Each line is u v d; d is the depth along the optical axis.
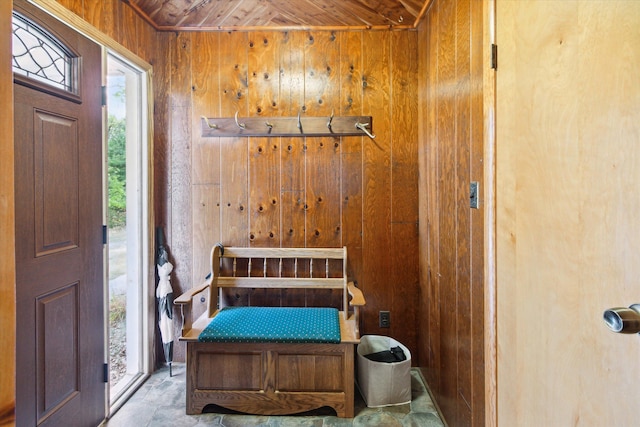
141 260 2.03
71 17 1.45
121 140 3.18
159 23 2.09
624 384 0.63
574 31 0.75
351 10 2.00
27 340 1.24
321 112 2.13
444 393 1.62
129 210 2.04
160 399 1.81
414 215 2.13
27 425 1.23
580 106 0.74
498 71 1.10
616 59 0.65
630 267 0.62
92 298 1.59
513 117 1.01
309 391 1.67
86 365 1.54
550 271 0.84
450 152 1.55
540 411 0.88
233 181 2.16
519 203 0.98
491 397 1.13
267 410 1.67
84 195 1.54
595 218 0.70
